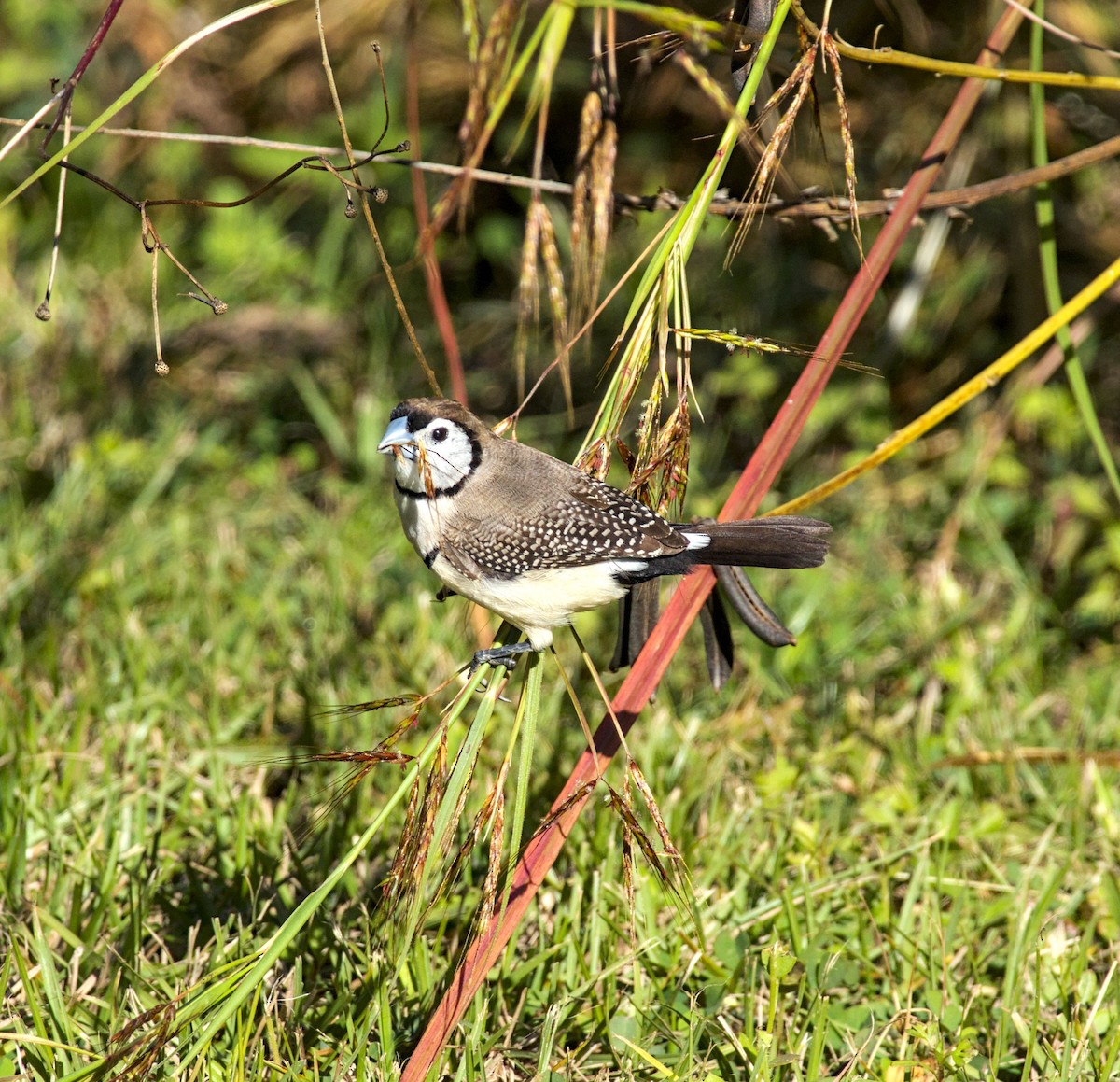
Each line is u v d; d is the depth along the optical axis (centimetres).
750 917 534
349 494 891
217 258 1059
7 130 1077
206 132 1099
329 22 1049
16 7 1101
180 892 557
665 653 427
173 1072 436
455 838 584
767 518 439
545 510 448
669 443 407
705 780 620
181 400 977
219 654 699
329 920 518
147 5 1081
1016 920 529
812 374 440
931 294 1002
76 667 703
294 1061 452
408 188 1084
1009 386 961
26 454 885
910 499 902
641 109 1007
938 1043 466
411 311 1068
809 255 1031
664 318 393
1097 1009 473
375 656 716
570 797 403
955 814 598
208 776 630
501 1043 480
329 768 618
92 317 1004
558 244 1048
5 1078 430
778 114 453
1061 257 976
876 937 536
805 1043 478
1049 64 915
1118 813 612
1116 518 835
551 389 1024
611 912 535
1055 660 769
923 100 927
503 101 376
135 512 830
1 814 566
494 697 392
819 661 732
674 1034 471
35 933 492
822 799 629
